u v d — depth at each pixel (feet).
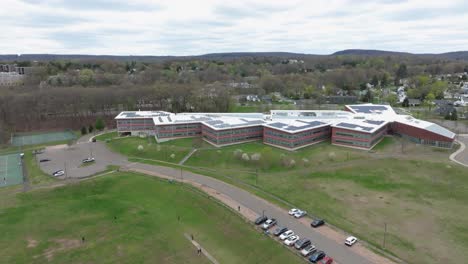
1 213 247.29
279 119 467.11
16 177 331.57
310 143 411.95
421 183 285.02
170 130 441.68
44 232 221.46
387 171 312.91
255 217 233.55
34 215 245.45
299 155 366.02
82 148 435.94
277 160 349.82
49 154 410.31
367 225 219.41
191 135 455.22
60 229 225.56
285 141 391.65
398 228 214.69
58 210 254.06
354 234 209.15
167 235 217.36
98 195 285.02
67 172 340.59
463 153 361.92
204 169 342.03
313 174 313.94
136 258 193.67
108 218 240.53
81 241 210.38
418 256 184.75
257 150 385.70
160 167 350.64
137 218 239.91
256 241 204.54
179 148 400.67
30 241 210.59
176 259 192.54
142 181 310.24
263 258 189.37
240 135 422.00
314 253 187.32
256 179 307.78
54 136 524.52
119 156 395.96
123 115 510.58
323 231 213.87
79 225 230.48
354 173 310.86
